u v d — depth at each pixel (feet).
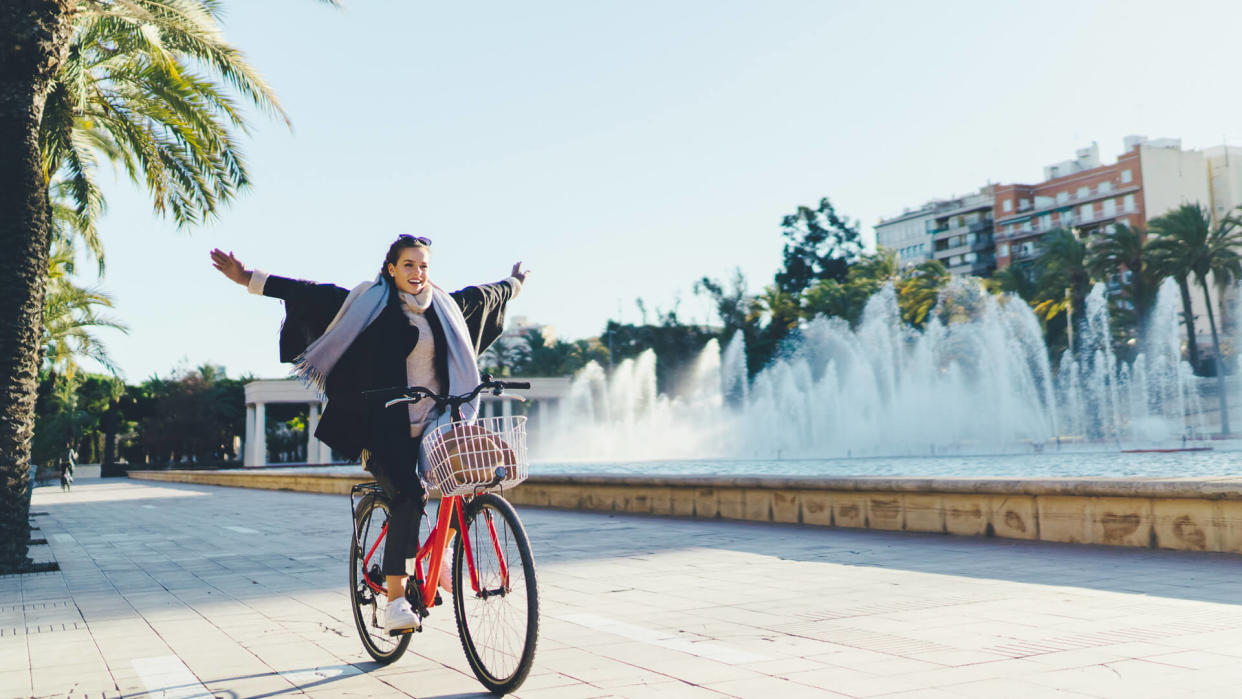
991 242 352.69
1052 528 28.22
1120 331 190.90
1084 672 13.26
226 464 279.90
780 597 20.31
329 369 13.96
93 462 301.84
